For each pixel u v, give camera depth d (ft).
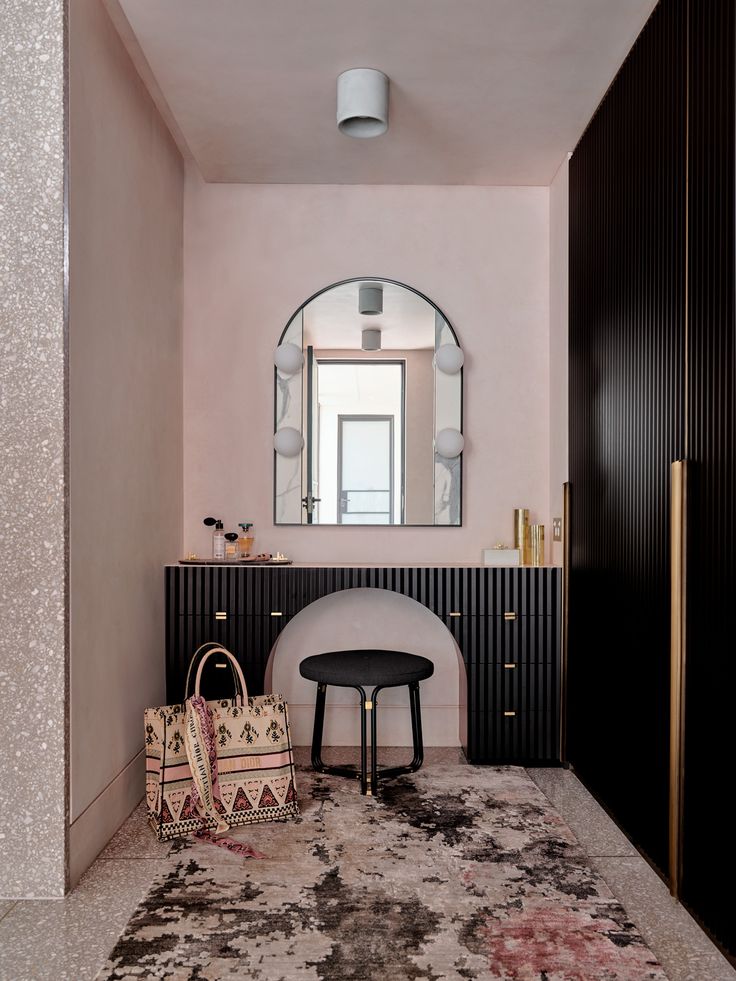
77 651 8.19
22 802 7.77
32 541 7.82
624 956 6.62
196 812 9.32
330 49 9.33
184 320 13.08
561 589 12.03
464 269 13.28
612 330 9.93
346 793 10.59
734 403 6.57
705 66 7.14
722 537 6.82
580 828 9.51
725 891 6.70
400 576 11.94
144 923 7.16
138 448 10.49
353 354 13.14
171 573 11.82
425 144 11.80
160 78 10.02
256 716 9.78
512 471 13.21
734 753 6.56
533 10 8.57
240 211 13.17
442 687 13.08
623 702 9.42
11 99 7.84
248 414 13.12
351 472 13.10
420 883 7.92
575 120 11.05
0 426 7.84
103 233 9.05
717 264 6.89
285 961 6.53
